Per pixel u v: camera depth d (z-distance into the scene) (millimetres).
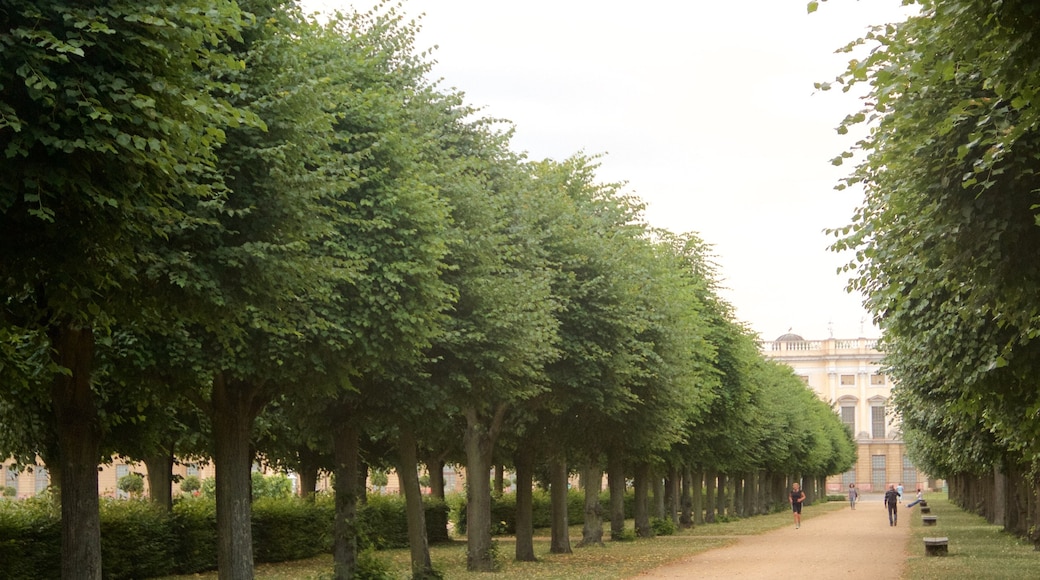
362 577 22875
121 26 10203
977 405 17953
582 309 29062
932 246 14172
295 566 33281
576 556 34812
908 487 146875
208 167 12961
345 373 18750
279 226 15266
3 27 9727
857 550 37219
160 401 19359
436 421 24172
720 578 25859
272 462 39438
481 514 29094
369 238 18891
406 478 25484
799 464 91938
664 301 33906
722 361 50281
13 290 11555
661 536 49750
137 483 63125
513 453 42844
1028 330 13750
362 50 22719
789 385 90938
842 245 15328
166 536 28797
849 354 150125
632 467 49438
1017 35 10188
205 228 14539
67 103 9898
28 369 14547
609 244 30562
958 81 12906
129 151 10227
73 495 14578
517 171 29438
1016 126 10867
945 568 27891
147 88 10469
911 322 17578
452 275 23094
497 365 23594
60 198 10344
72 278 11195
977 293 13797
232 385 18688
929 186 13766
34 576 23719
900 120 13898
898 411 40281
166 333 15711
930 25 11570
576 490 62781
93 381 18422
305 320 17062
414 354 20234
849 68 12211
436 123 26141
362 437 36688
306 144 15750
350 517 23438
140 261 13328
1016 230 13211
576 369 29266
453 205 23344
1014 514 44469
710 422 50031
